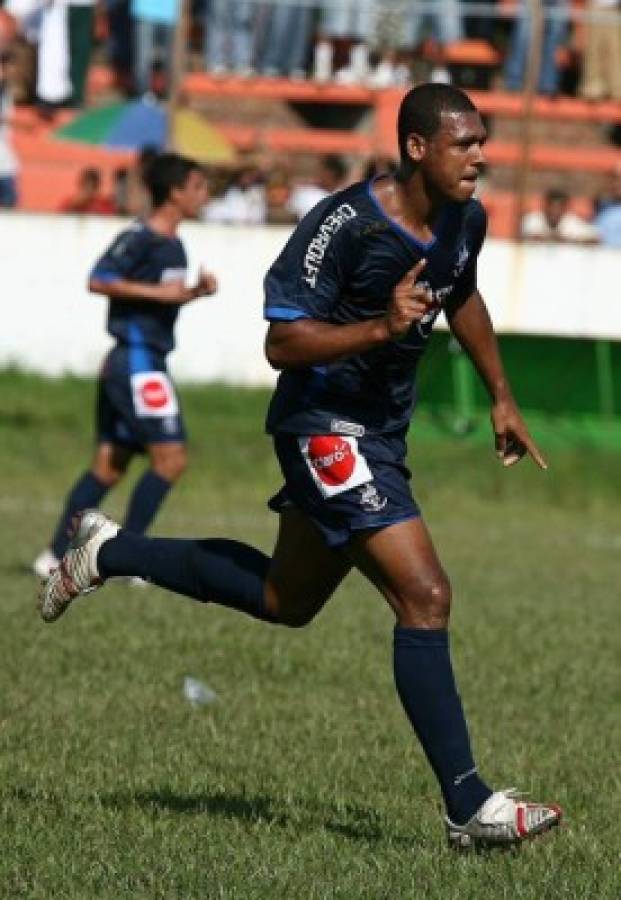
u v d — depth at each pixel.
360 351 18.41
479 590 45.34
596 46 84.00
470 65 84.50
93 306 72.88
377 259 18.83
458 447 72.94
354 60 82.94
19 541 50.69
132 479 68.12
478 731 27.75
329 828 20.67
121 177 75.44
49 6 78.94
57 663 31.94
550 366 74.88
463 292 20.47
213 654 33.81
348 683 31.75
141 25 80.81
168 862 18.30
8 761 23.81
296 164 81.50
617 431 74.69
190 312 72.69
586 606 43.38
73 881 17.67
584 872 18.62
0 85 80.75
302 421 19.36
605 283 74.25
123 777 23.09
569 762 25.53
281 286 19.03
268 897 17.05
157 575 21.08
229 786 22.84
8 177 77.31
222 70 82.12
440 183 18.59
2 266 72.62
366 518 19.06
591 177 84.31
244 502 65.56
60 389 72.69
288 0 81.12
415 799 22.66
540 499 69.94
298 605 20.47
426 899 17.11
